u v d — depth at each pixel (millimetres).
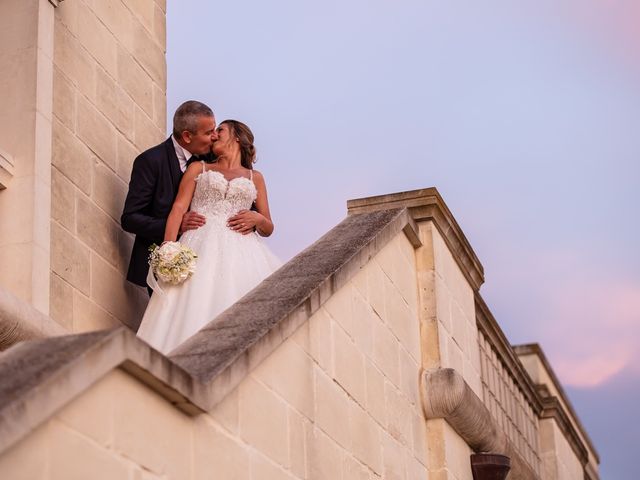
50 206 8367
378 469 7289
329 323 6902
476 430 8891
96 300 8781
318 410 6492
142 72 10180
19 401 3891
